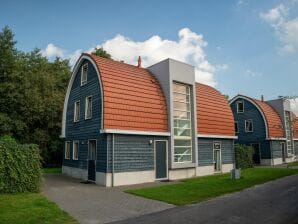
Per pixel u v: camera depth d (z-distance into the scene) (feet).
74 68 80.94
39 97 107.96
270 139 124.88
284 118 136.77
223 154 89.51
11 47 111.24
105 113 60.64
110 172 59.67
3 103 104.22
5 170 48.11
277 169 91.66
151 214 34.81
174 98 74.95
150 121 67.31
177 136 73.31
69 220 32.37
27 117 108.17
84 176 70.74
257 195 45.98
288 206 37.50
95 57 71.31
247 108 134.10
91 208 38.27
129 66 76.33
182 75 76.02
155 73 77.51
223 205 38.78
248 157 101.86
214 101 91.76
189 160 76.02
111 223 31.27
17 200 42.11
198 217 32.73
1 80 106.11
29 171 49.75
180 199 43.16
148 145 66.59
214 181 62.49
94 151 67.26
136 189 53.42
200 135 79.56
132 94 66.90
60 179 72.49
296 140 149.59
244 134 134.10
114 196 46.93
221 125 88.63
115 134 61.46
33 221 31.55
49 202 40.98
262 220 31.01
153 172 66.49
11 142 49.78
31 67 131.23
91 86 71.26
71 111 84.07
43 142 112.47
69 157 82.69
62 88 130.00
